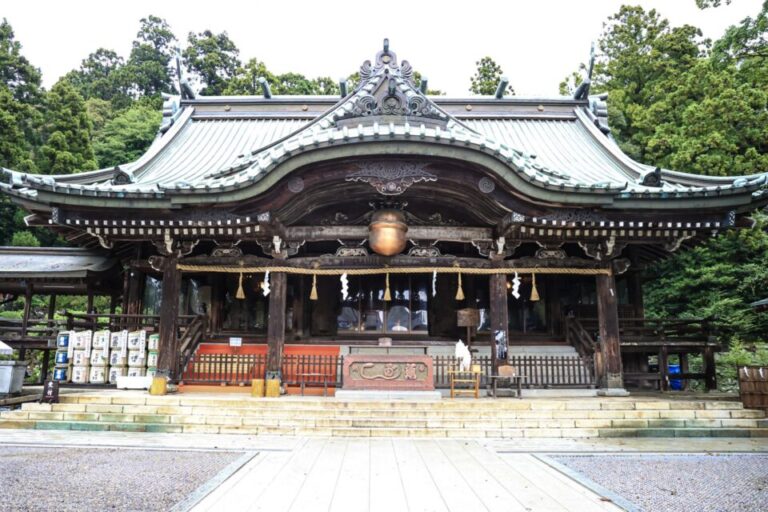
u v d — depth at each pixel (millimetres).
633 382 16984
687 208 12602
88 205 12281
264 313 17484
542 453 8359
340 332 17219
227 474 6680
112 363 14125
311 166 12055
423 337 17219
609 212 12789
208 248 16062
